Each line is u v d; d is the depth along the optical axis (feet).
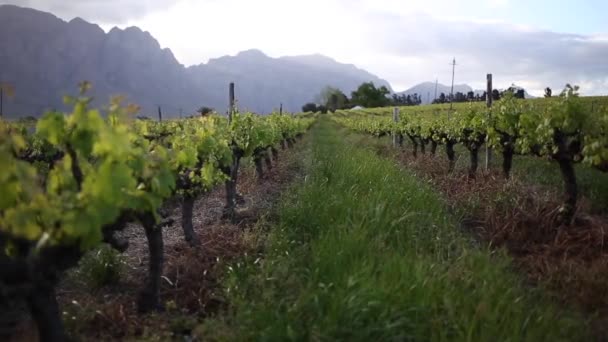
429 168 40.11
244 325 12.75
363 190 26.02
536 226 21.72
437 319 12.05
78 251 10.94
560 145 21.26
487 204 24.91
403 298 12.59
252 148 27.04
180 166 18.31
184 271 17.65
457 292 13.10
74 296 16.19
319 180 29.45
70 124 10.49
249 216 25.55
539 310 12.88
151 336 13.33
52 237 9.54
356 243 16.35
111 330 13.89
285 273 15.25
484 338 11.21
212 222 25.31
